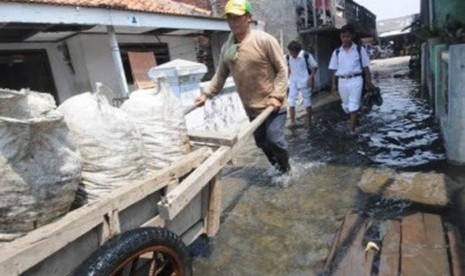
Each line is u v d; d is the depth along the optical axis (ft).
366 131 21.98
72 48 29.22
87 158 7.23
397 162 15.90
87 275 5.80
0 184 5.47
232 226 11.98
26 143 5.58
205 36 40.73
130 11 24.67
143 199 7.64
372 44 131.85
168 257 7.49
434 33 23.95
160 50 35.32
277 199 13.61
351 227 10.91
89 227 6.18
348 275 8.84
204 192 9.48
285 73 13.53
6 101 5.41
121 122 7.70
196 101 14.82
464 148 14.33
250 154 19.93
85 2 23.84
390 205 12.07
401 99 33.01
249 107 14.61
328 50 59.47
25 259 5.21
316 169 16.24
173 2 38.91
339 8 59.77
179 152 9.45
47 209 5.96
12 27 21.79
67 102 7.55
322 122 26.86
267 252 10.34
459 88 13.93
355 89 21.09
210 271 9.76
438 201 11.90
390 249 9.57
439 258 8.99
